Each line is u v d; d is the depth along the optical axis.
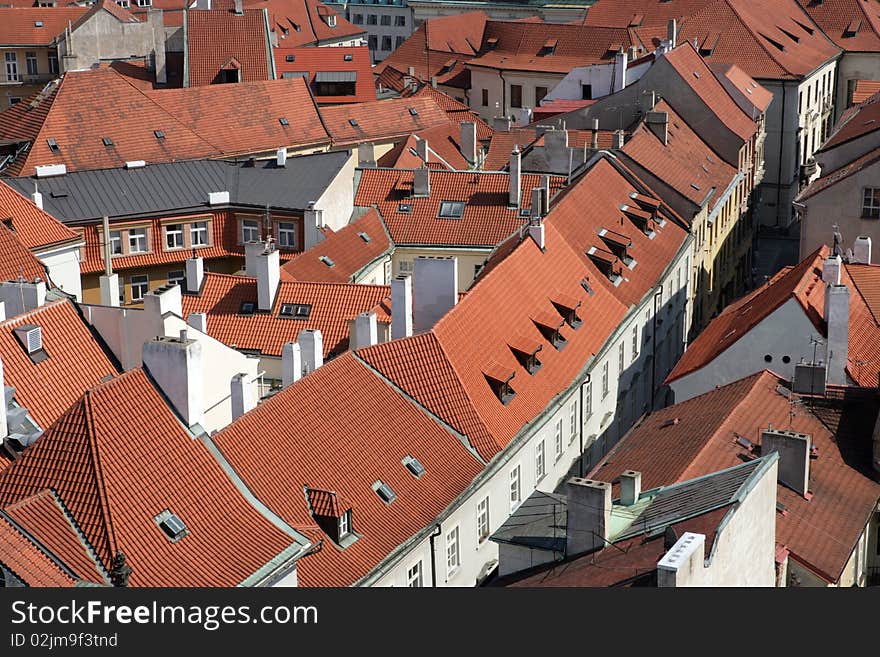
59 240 95.56
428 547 65.38
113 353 71.12
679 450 66.25
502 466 72.50
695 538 44.53
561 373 83.69
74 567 51.03
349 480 64.38
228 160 135.62
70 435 54.62
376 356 73.62
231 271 116.06
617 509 56.88
